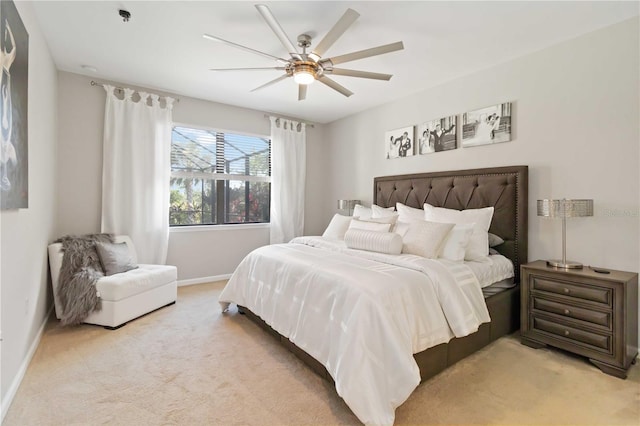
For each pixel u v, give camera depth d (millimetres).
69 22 2314
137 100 3629
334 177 5094
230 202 4461
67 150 3244
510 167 2809
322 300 1913
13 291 1741
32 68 2119
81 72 3234
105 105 3402
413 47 2629
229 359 2137
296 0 2025
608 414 1600
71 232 3281
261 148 4699
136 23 2322
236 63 2996
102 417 1545
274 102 4176
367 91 3697
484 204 2979
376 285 1747
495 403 1681
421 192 3562
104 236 3148
